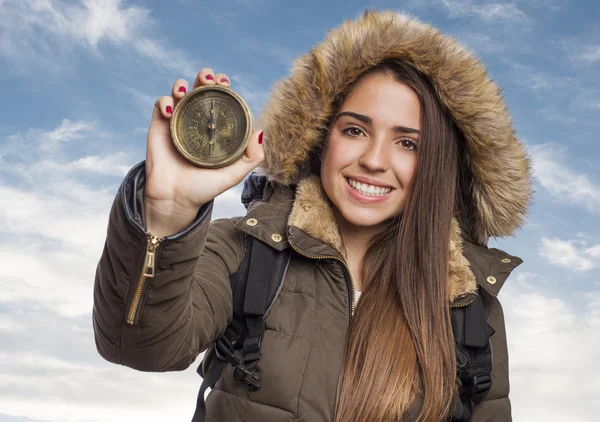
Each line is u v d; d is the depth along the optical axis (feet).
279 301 7.11
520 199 8.29
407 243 7.64
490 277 8.03
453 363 7.40
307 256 7.16
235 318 6.80
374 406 6.93
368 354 7.16
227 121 5.16
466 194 8.70
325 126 7.96
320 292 7.32
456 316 7.78
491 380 7.72
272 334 6.93
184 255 5.09
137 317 5.15
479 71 7.77
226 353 6.72
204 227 5.16
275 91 7.90
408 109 7.60
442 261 7.64
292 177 8.04
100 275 5.26
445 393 7.36
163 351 5.44
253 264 6.95
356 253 8.11
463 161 8.48
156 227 5.11
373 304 7.48
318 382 6.91
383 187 7.66
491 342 8.14
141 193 5.08
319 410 6.87
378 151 7.50
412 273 7.59
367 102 7.59
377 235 8.02
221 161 5.06
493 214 8.46
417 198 7.70
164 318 5.25
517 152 8.12
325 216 7.56
